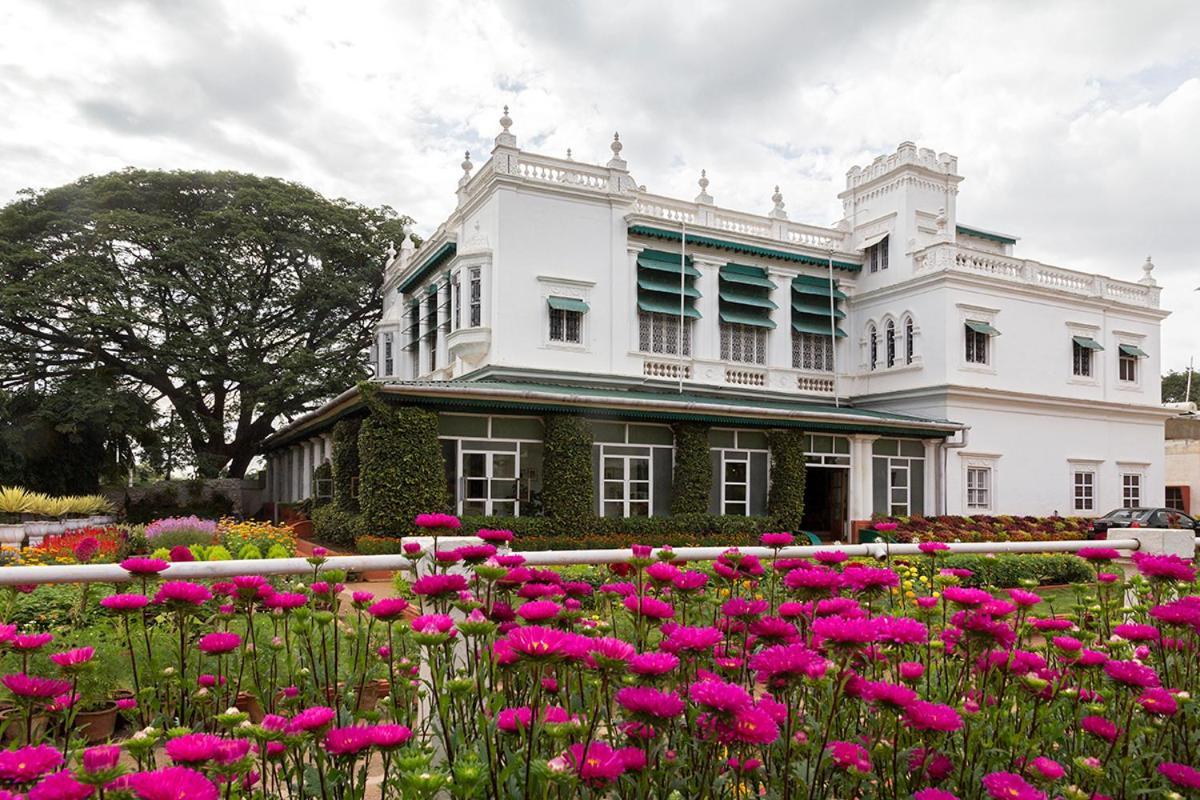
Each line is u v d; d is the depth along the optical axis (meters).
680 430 19.27
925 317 25.12
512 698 2.67
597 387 22.28
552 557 3.56
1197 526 21.89
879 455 22.41
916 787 2.31
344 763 2.15
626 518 17.95
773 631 2.51
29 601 5.88
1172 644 3.29
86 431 28.75
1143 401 28.89
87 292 28.73
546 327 22.03
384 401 16.05
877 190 27.55
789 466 20.34
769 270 26.17
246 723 2.09
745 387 24.70
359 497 16.38
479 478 17.36
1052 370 26.70
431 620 2.62
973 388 24.19
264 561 3.20
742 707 1.87
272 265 33.03
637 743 2.13
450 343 22.11
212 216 30.69
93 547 10.40
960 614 2.67
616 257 23.30
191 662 3.89
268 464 34.59
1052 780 2.12
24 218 29.25
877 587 2.92
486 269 21.69
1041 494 25.83
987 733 2.55
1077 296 27.23
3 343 28.69
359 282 33.75
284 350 33.62
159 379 31.42
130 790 1.55
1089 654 2.74
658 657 1.98
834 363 26.75
